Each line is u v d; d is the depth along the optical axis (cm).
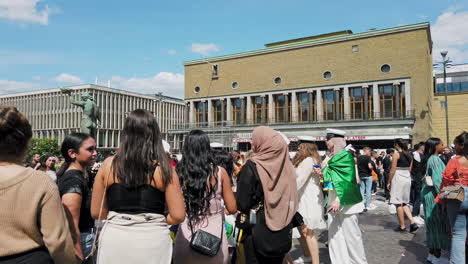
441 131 4528
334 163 532
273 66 4356
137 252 260
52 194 217
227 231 495
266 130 347
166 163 275
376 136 3600
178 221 279
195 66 4975
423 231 821
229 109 4638
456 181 503
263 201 341
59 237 214
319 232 851
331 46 3994
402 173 812
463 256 490
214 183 350
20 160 226
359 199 526
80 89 6956
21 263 206
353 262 532
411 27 3559
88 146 368
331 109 3997
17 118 221
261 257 337
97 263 268
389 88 3694
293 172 353
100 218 288
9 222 205
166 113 8725
